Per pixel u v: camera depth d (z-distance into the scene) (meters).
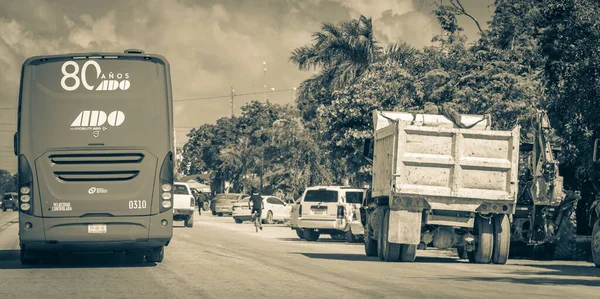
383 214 21.94
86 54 17.81
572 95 27.27
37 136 17.50
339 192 33.22
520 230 23.52
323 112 40.44
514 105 32.09
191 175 138.88
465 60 35.59
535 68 35.91
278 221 51.88
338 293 13.32
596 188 24.61
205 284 14.59
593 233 20.42
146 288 13.91
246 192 81.94
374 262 20.97
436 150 20.81
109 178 17.64
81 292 13.32
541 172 23.22
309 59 52.56
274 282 15.03
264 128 76.81
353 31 52.19
